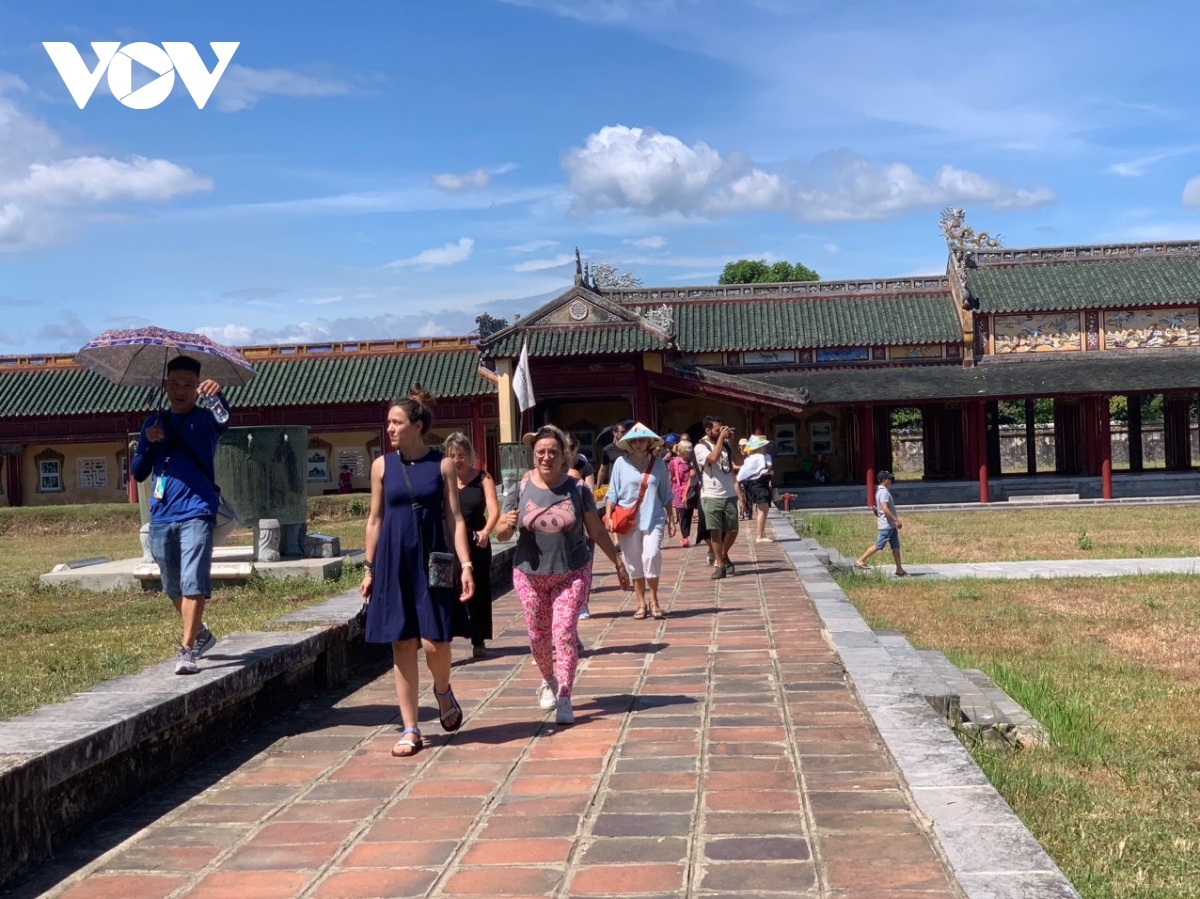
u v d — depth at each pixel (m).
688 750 6.96
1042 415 74.75
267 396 49.97
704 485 16.03
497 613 13.54
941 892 4.68
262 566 15.61
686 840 5.41
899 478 61.41
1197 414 69.12
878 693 7.89
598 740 7.30
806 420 49.41
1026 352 46.22
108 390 51.25
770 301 49.25
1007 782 7.32
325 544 16.52
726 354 47.81
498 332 42.84
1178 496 43.66
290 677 8.65
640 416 42.81
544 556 8.08
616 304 42.59
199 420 7.90
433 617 7.11
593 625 12.34
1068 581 19.66
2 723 6.15
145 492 16.06
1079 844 6.31
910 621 15.58
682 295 49.56
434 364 51.16
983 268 47.81
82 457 52.06
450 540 7.37
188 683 7.12
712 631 11.51
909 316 47.44
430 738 7.57
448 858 5.32
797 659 9.77
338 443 50.84
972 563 23.42
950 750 6.46
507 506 18.95
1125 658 12.70
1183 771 7.97
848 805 5.79
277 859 5.42
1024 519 36.41
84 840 5.78
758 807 5.82
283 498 16.09
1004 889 4.51
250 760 7.18
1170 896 5.59
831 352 47.12
